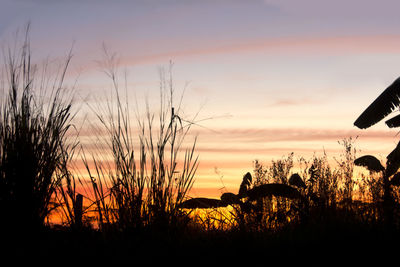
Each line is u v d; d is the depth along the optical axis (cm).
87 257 334
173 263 344
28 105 357
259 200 480
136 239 356
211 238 400
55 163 361
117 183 371
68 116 369
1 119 350
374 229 418
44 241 347
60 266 322
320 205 473
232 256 367
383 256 372
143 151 381
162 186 378
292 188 484
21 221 338
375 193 499
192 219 429
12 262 321
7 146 341
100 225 372
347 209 464
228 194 474
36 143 350
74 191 366
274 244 394
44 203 352
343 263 361
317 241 396
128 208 369
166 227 373
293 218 470
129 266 334
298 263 362
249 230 425
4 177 338
